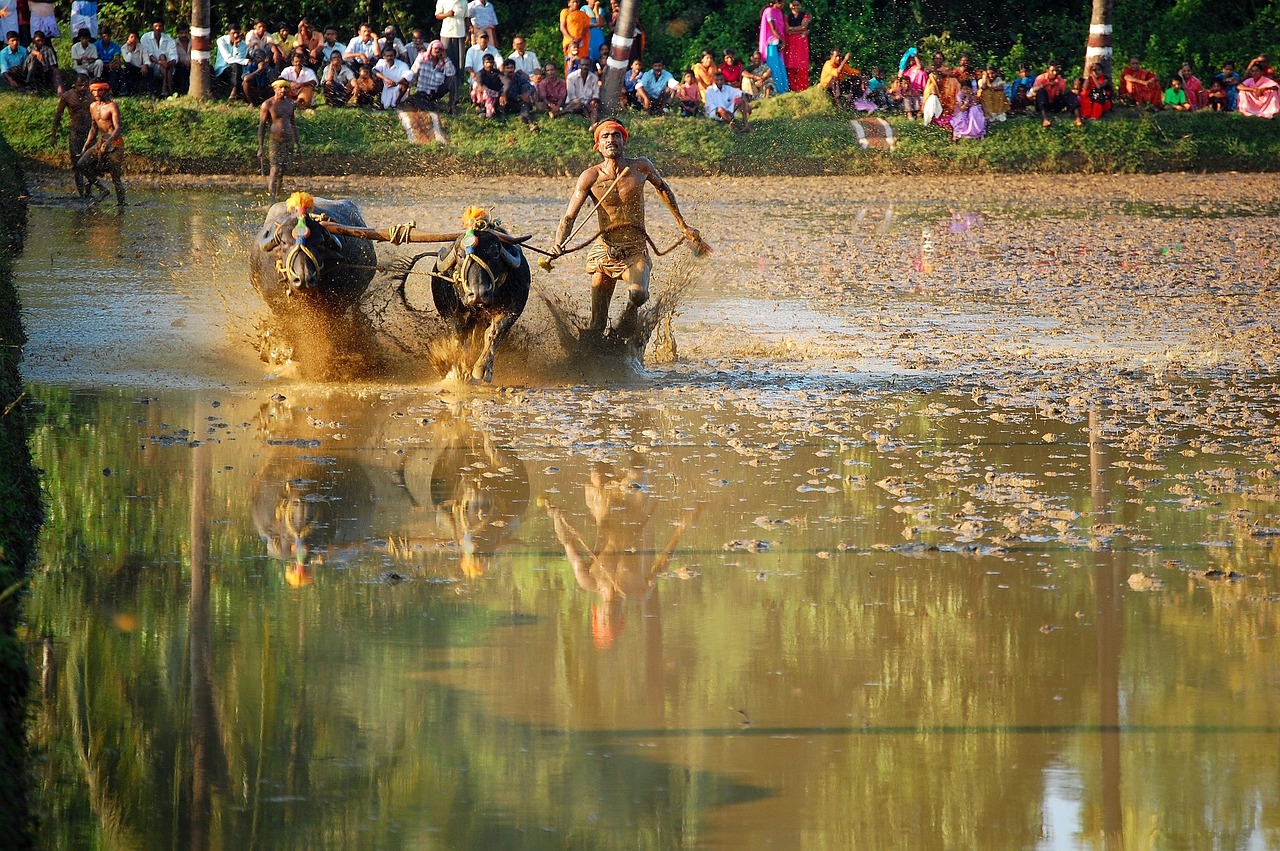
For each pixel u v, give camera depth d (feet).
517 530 107.45
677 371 165.27
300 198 154.20
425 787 71.46
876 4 549.13
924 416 142.41
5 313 161.89
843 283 233.76
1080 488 117.60
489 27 444.55
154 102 415.23
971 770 72.90
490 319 155.84
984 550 102.58
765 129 451.94
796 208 357.00
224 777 72.54
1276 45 563.89
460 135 424.46
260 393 149.79
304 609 92.68
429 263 231.91
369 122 422.00
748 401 148.97
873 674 83.30
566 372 163.12
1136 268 253.65
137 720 78.07
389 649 86.89
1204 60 569.23
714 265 251.80
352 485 117.70
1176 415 143.02
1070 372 163.73
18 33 426.92
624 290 216.54
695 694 81.05
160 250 252.62
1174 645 86.79
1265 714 78.43
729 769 73.10
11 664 76.59
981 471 122.52
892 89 475.31
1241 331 191.01
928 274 245.45
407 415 141.59
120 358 164.14
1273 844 66.64
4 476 100.37
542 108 440.86
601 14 457.27
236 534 106.11
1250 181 437.58
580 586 96.63
